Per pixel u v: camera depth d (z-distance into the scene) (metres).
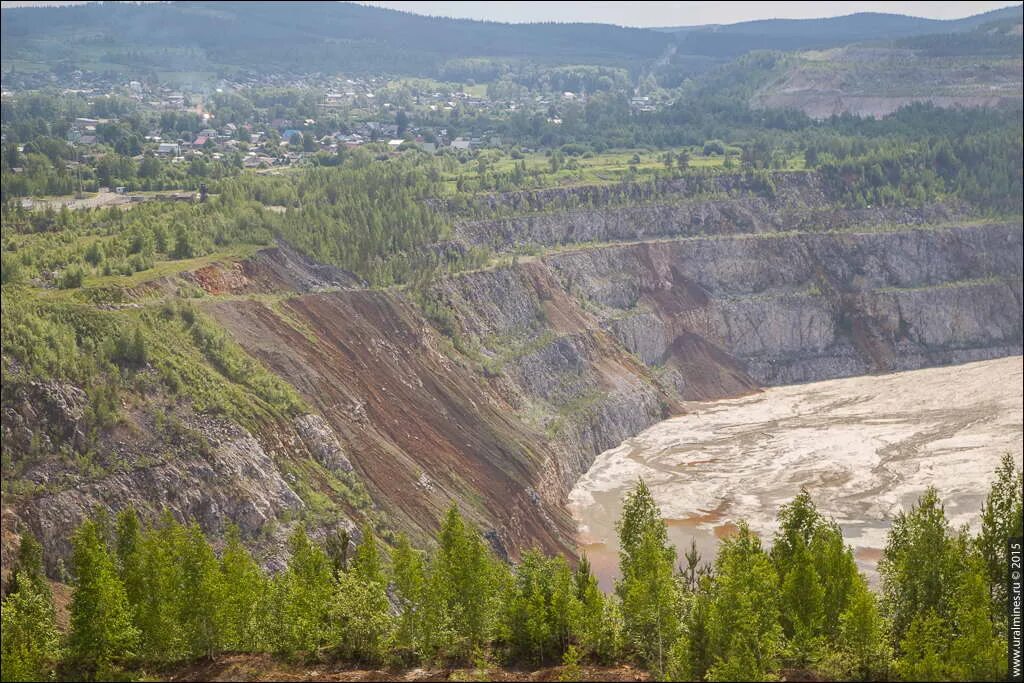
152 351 103.56
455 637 68.50
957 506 142.00
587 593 67.44
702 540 133.00
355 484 108.00
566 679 62.25
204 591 66.06
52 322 100.19
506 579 72.56
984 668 60.31
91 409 93.56
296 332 127.44
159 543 69.94
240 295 135.38
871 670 62.38
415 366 141.62
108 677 64.00
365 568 73.31
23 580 68.94
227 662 67.31
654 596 64.56
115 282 120.56
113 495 89.38
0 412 89.00
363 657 68.06
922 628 62.91
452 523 71.19
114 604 64.56
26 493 85.62
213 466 95.88
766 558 67.12
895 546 72.00
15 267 122.94
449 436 133.38
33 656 62.81
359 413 121.06
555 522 135.62
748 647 59.34
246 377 110.62
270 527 95.12
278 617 69.38
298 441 107.44
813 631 64.19
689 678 60.62
